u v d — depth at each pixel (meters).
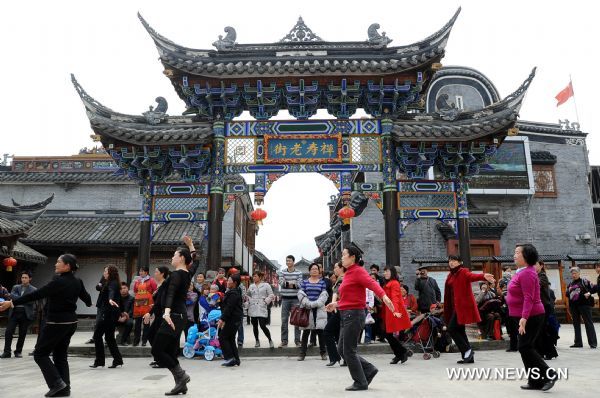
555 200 27.23
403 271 24.77
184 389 6.99
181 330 7.11
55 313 6.82
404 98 15.16
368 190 14.88
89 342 13.98
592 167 33.91
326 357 11.72
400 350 10.48
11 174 30.27
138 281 13.43
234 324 10.50
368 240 25.08
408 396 6.70
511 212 26.77
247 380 8.38
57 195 29.84
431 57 14.42
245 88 14.74
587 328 12.73
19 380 8.52
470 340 13.59
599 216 32.94
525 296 7.10
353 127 15.11
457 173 15.16
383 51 15.35
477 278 10.05
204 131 14.66
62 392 6.81
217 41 15.48
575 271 13.07
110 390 7.43
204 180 15.95
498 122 14.42
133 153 14.91
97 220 28.69
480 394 6.83
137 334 13.08
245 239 39.28
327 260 44.06
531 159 27.34
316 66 14.26
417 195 14.95
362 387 7.14
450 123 15.09
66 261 7.04
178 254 7.48
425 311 13.59
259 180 14.86
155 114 15.30
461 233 14.73
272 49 15.56
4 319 20.27
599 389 7.18
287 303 12.99
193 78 14.77
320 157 14.89
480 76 27.83
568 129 28.55
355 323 7.15
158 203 15.11
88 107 14.70
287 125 15.12
